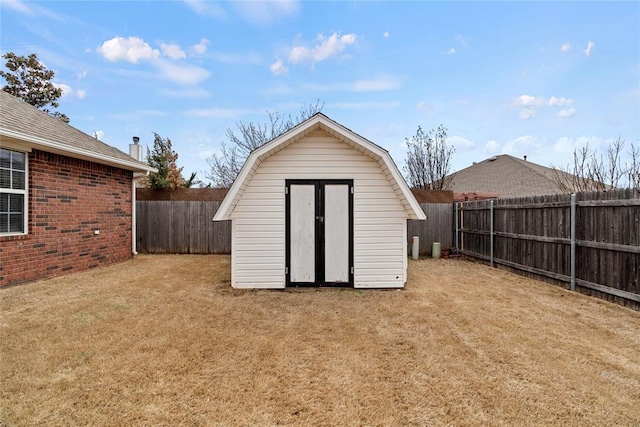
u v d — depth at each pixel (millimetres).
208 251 11391
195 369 3301
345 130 6188
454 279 7523
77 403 2723
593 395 2896
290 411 2676
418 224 11562
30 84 17766
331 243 6645
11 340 3879
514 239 8250
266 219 6578
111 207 9203
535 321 4691
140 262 9477
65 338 3959
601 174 11211
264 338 4078
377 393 2930
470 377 3188
